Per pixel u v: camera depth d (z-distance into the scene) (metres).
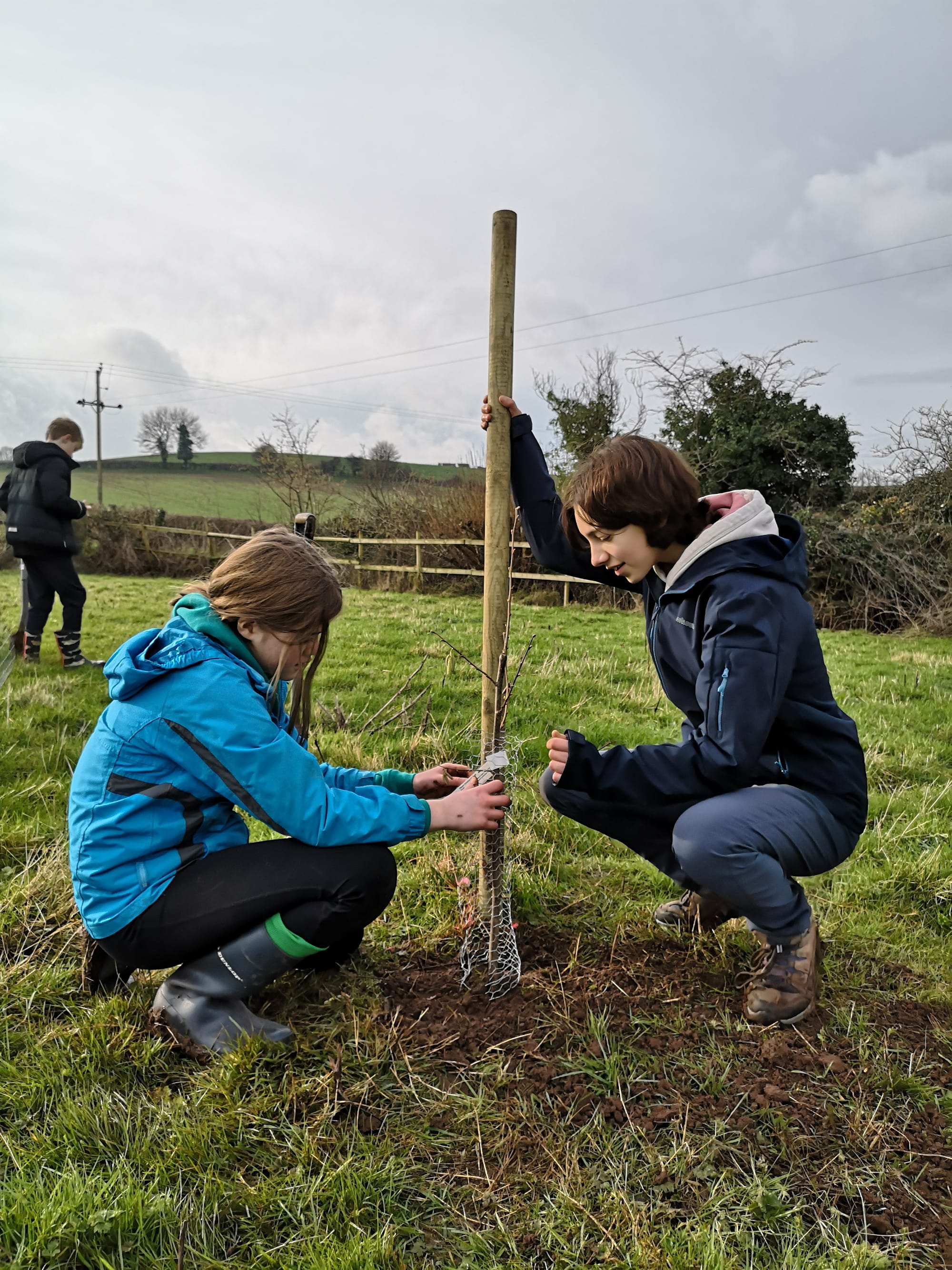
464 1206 1.51
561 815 3.35
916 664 8.76
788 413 16.48
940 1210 1.53
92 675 5.98
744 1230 1.46
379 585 16.31
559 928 2.50
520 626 10.34
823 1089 1.80
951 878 2.95
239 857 1.82
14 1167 1.53
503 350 1.94
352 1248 1.38
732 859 1.89
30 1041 1.88
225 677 1.77
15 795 3.33
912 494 14.60
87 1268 1.33
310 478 19.77
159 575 19.59
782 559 1.87
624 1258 1.40
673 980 2.17
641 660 7.46
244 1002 1.96
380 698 5.50
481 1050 1.90
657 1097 1.77
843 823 2.01
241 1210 1.47
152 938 1.79
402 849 3.05
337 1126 1.66
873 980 2.30
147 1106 1.69
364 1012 1.99
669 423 17.67
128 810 1.76
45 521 5.94
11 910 2.38
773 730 1.99
